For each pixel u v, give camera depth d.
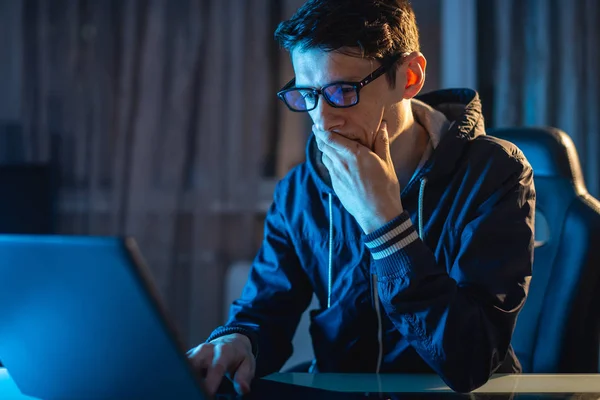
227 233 2.93
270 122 2.93
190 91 2.88
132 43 2.85
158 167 2.87
